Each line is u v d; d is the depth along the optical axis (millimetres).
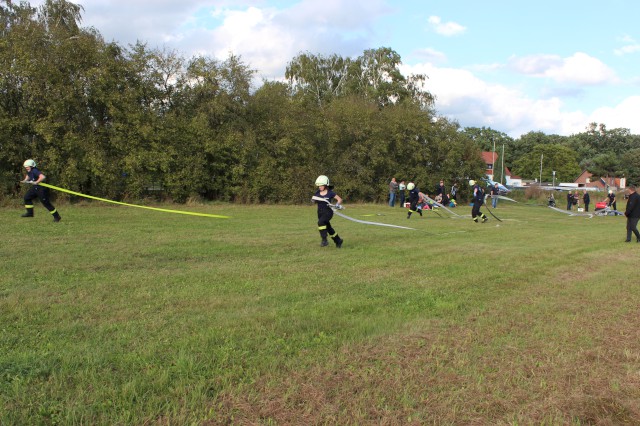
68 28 22266
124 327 4504
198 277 6738
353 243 10914
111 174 19750
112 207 18516
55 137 18531
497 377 3719
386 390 3445
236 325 4645
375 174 30906
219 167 23578
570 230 16406
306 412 3102
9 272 6582
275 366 3727
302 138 26266
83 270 6918
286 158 25766
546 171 101688
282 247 9906
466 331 4742
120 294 5656
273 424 2957
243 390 3348
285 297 5793
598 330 4902
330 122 28297
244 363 3789
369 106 32094
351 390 3422
